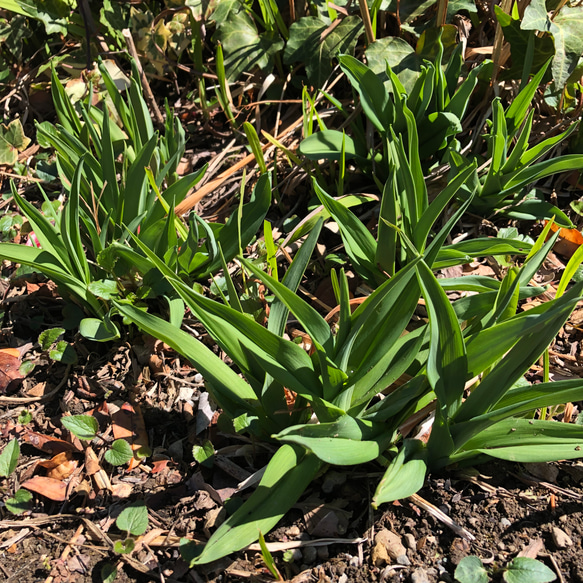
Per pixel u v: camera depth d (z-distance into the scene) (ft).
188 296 1.77
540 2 2.51
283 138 2.96
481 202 2.55
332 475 1.94
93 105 2.93
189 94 3.19
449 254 2.25
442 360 1.71
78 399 2.22
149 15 3.05
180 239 2.37
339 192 2.64
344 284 1.71
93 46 3.15
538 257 1.84
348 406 1.87
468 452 1.80
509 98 2.92
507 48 2.80
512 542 1.80
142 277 2.40
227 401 1.93
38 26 3.32
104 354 2.34
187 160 2.99
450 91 2.69
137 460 2.06
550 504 1.86
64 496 1.98
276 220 2.79
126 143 2.70
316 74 2.99
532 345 1.61
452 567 1.77
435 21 2.85
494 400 1.74
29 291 2.51
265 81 3.02
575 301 1.45
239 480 1.97
